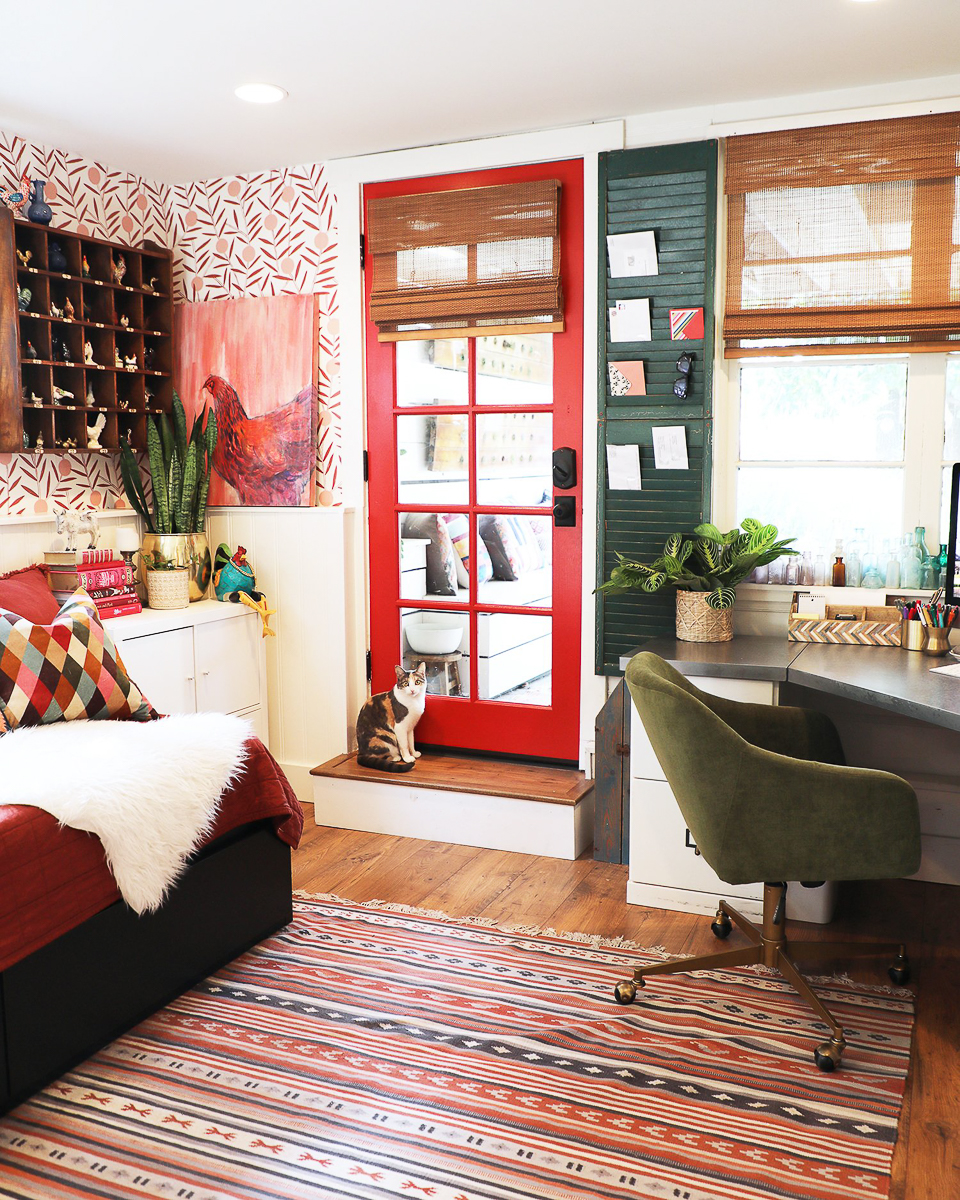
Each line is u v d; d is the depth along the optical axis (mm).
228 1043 2219
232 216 3895
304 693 3900
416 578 3793
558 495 3498
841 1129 1915
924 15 2449
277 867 2746
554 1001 2389
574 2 2375
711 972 2533
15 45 2619
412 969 2547
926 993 2436
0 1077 1949
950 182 2887
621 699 3154
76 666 2689
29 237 3332
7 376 3162
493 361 3555
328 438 3867
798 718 2662
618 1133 1905
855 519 3193
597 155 3264
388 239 3594
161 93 2971
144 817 2219
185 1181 1781
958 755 3119
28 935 1984
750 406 3277
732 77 2873
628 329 3281
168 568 3609
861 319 3012
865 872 2176
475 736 3744
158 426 3992
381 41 2605
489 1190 1749
